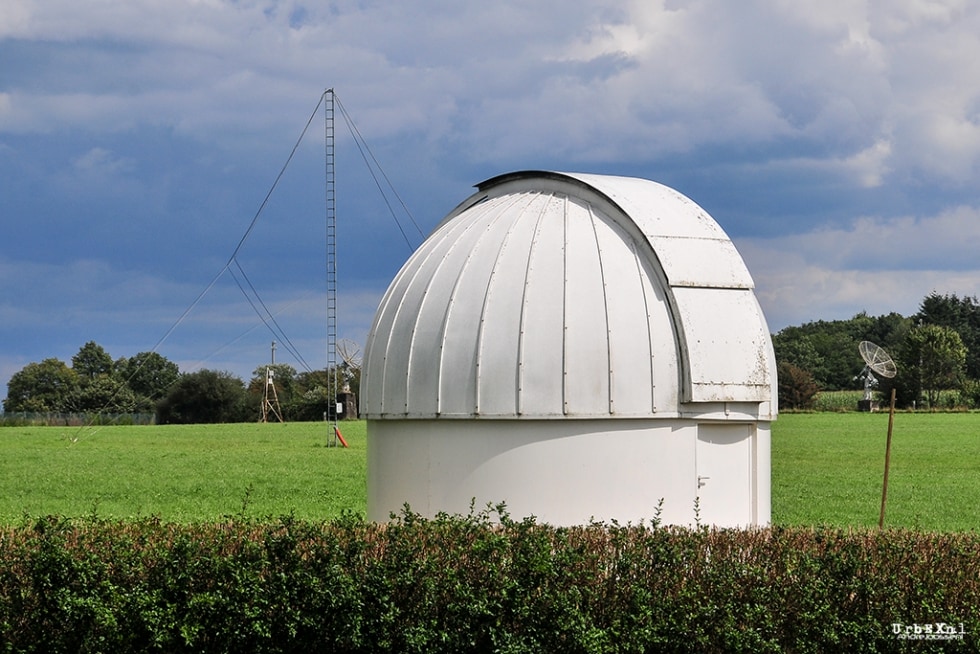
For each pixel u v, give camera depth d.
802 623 15.44
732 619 15.11
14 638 15.88
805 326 153.12
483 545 15.49
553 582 15.34
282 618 15.48
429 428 20.69
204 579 15.88
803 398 107.44
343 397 110.56
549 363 19.69
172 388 121.12
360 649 15.55
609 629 15.09
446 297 20.83
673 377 20.00
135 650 15.66
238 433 85.62
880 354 25.55
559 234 20.70
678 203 21.72
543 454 19.78
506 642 14.95
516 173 23.00
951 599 15.73
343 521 16.89
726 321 20.42
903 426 84.38
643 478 19.92
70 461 59.06
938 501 42.56
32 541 16.48
